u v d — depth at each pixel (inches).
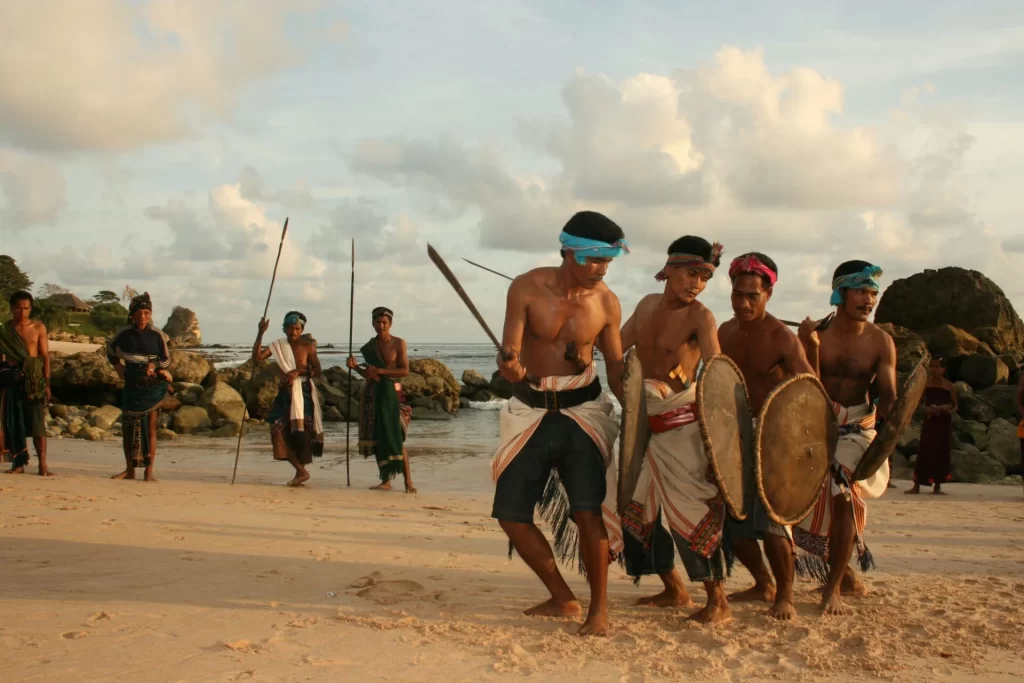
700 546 161.9
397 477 451.5
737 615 170.4
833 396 195.3
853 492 179.5
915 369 174.9
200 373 1143.0
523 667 133.8
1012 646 148.3
